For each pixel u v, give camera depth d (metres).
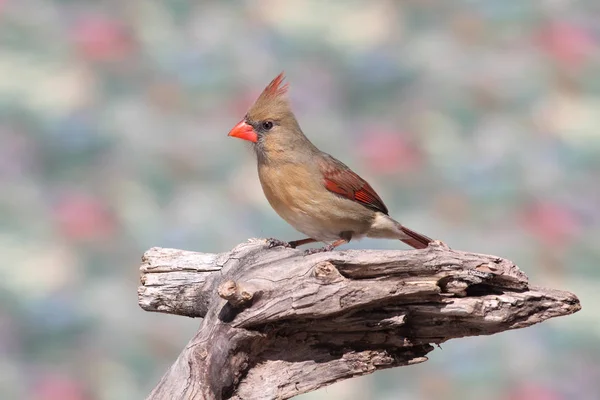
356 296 6.30
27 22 12.06
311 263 6.41
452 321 6.46
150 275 7.32
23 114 11.65
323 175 8.07
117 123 11.73
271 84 8.16
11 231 11.05
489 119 12.02
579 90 12.12
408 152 11.75
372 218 8.33
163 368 10.52
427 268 6.32
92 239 11.12
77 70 11.95
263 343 6.49
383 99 12.05
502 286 6.47
